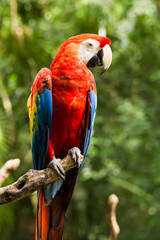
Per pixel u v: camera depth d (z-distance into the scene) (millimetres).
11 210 5469
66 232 7219
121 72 6934
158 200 6270
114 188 6605
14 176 5836
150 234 6535
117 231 2727
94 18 5801
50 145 2699
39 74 2693
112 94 6832
